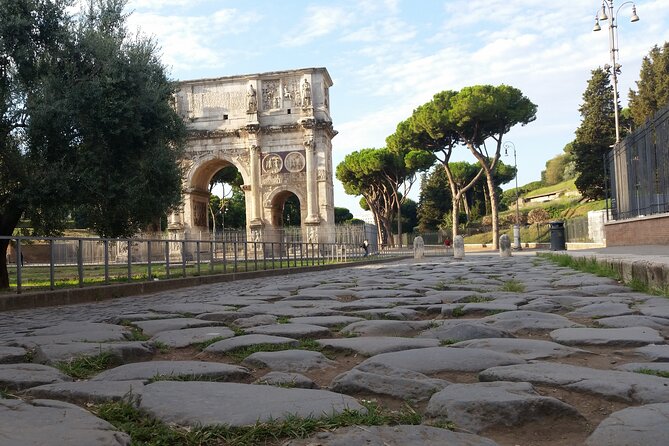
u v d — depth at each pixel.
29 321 7.99
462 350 3.96
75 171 14.80
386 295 9.12
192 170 50.69
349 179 75.44
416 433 2.33
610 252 14.96
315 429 2.42
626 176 22.47
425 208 91.50
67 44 15.24
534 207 90.81
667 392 2.85
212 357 4.44
